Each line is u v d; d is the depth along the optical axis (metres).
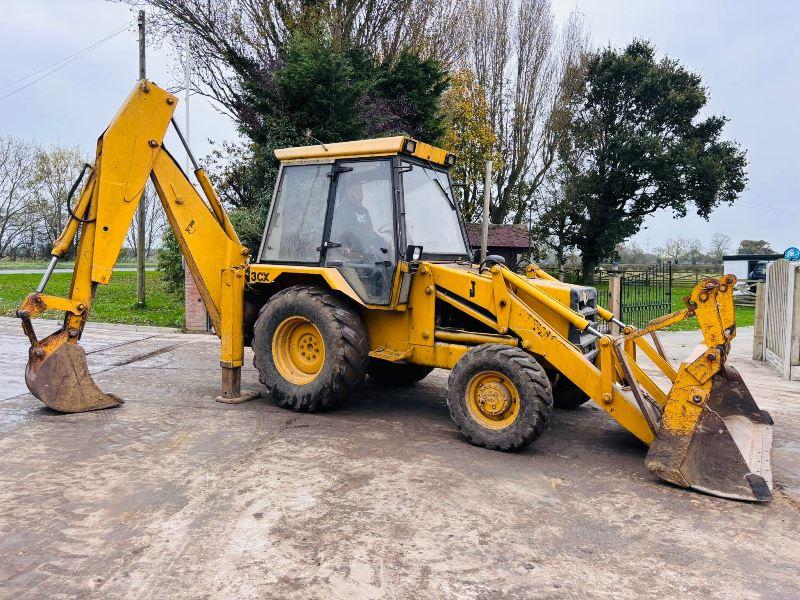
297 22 14.60
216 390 6.63
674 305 18.64
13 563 2.86
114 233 5.55
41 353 5.38
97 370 7.62
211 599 2.61
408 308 5.56
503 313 5.08
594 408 6.46
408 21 18.12
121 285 21.19
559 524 3.52
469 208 28.19
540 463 4.57
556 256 36.03
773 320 9.52
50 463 4.19
